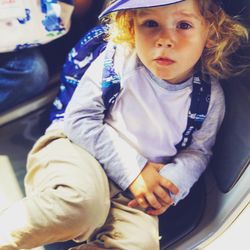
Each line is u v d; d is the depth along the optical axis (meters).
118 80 0.86
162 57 0.79
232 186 0.86
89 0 1.08
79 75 0.97
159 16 0.76
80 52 0.95
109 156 0.87
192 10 0.76
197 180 0.93
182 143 0.91
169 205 0.89
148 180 0.87
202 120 0.88
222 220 0.87
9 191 0.93
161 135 0.89
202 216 0.90
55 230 0.83
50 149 0.89
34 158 0.90
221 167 0.90
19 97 1.03
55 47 1.13
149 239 0.85
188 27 0.77
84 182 0.83
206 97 0.87
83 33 1.12
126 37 0.85
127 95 0.88
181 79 0.85
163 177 0.88
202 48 0.81
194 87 0.86
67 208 0.81
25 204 0.84
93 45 0.95
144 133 0.89
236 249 1.05
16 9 0.97
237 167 0.85
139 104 0.88
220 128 0.91
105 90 0.86
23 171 0.96
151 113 0.88
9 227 0.83
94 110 0.87
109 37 0.90
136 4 0.73
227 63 0.84
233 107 0.86
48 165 0.87
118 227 0.86
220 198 0.89
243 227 1.08
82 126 0.87
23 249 0.86
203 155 0.91
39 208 0.83
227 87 0.87
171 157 0.92
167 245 0.88
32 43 1.00
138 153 0.88
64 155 0.87
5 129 1.02
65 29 1.03
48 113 1.05
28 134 1.02
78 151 0.87
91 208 0.82
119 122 0.89
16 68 1.01
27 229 0.83
